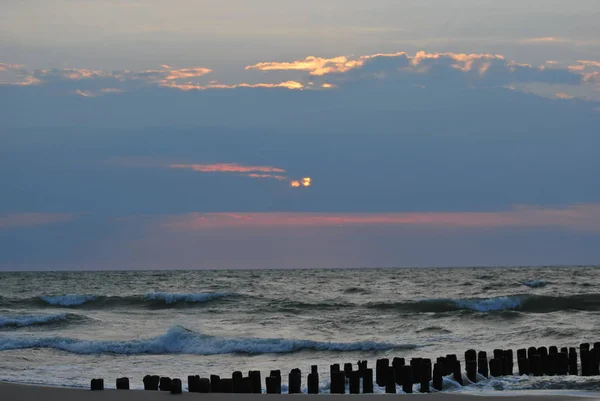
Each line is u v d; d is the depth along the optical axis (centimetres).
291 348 3575
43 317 4834
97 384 2159
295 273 16625
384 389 2369
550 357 2641
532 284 8962
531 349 2625
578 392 2102
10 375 2723
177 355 3519
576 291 7800
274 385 2206
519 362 2591
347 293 7906
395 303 5947
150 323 4981
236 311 5794
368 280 11281
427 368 2297
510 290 8194
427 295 7481
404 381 2305
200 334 3738
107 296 6856
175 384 2078
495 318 4922
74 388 2194
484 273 14012
